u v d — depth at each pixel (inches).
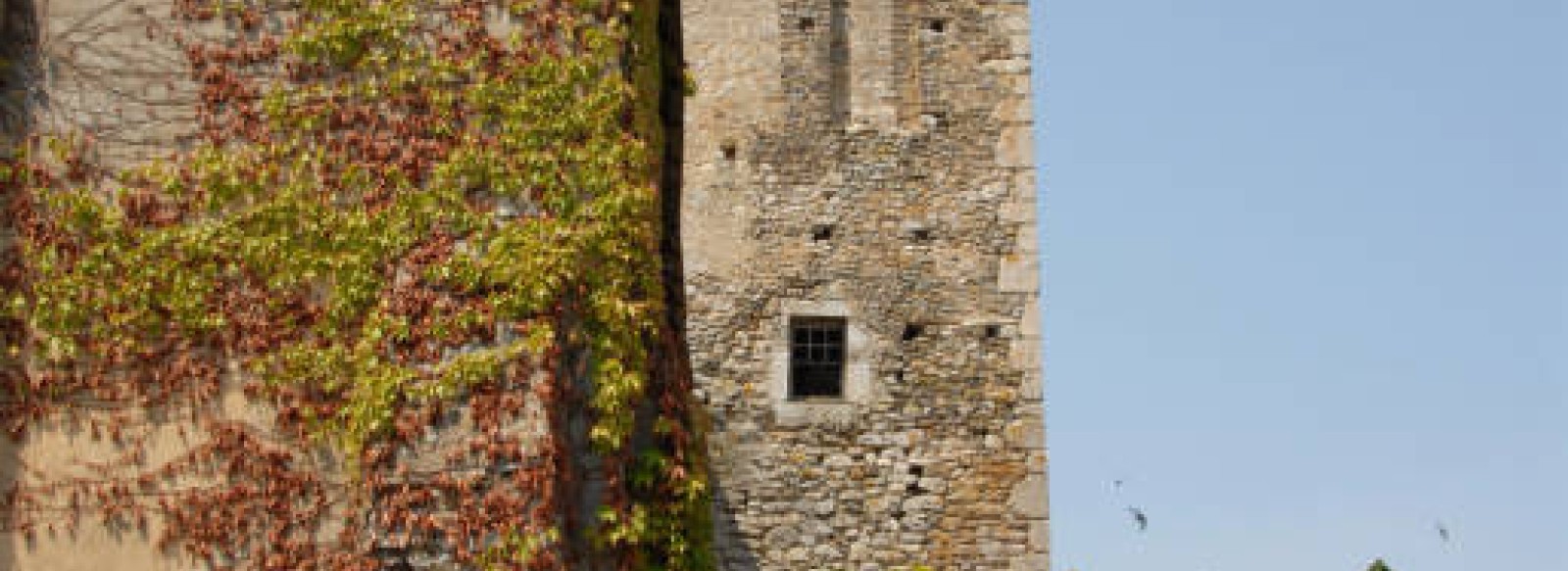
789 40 601.0
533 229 317.4
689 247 579.5
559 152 324.2
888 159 590.2
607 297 317.1
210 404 309.9
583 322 315.3
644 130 339.6
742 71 598.5
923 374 567.5
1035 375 570.3
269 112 324.5
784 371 565.0
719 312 571.8
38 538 304.7
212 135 323.3
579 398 312.0
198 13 329.4
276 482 305.6
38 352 312.8
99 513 305.9
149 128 323.6
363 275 314.8
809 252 578.9
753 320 570.9
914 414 562.6
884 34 604.1
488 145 323.6
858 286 576.1
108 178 320.8
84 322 314.2
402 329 310.7
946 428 561.9
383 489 302.8
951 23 607.8
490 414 305.3
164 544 304.0
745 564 543.2
